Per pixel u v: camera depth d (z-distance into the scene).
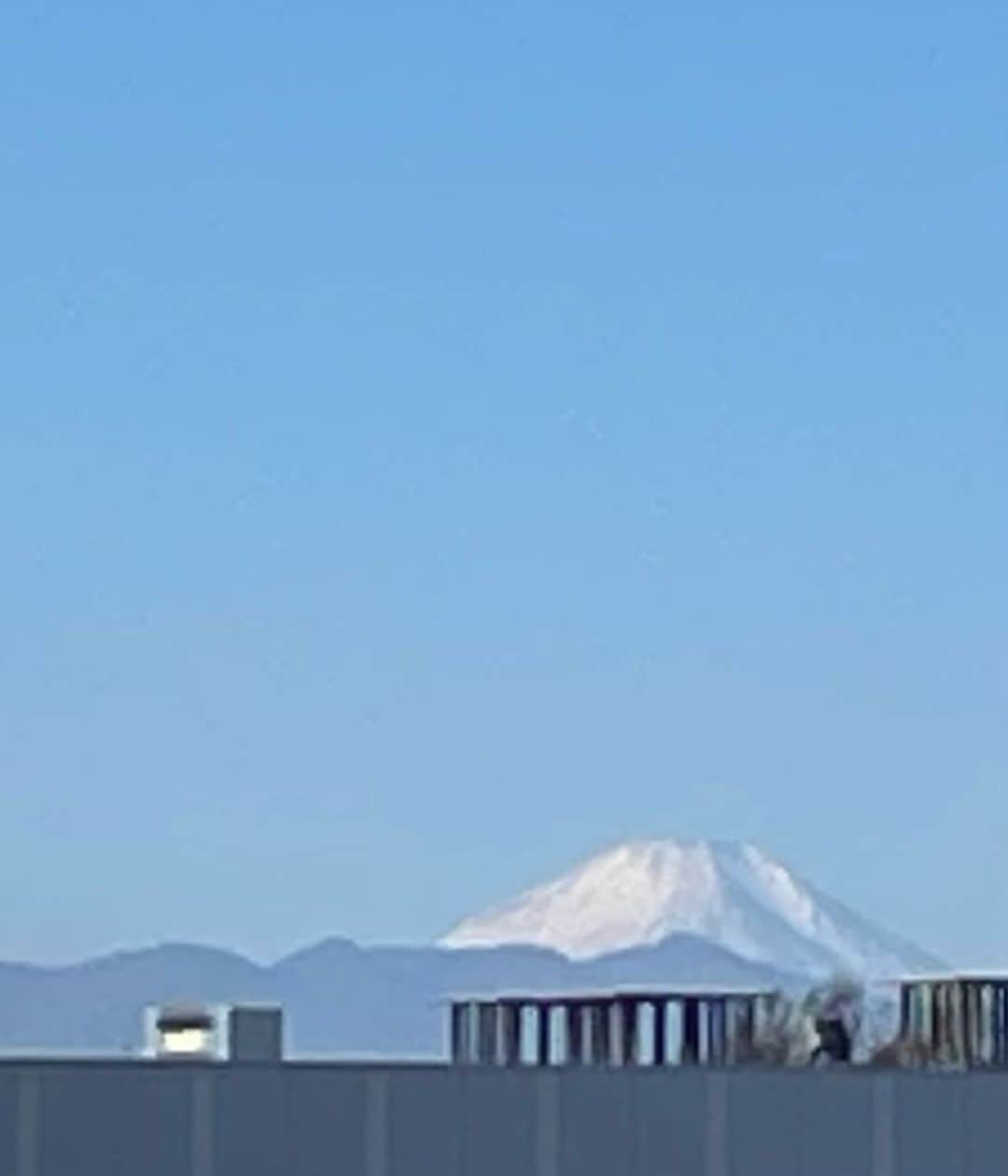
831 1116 61.56
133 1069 60.19
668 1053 77.25
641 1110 61.22
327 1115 60.47
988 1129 61.75
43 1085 60.00
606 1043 76.69
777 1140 61.41
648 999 77.25
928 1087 61.78
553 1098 60.97
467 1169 60.72
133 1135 60.09
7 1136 59.88
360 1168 60.50
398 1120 60.66
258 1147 60.31
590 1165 61.03
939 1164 61.75
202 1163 60.19
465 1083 60.84
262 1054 71.31
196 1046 72.00
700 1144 61.28
